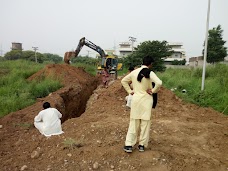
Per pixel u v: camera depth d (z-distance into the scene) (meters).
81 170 4.34
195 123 7.27
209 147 5.56
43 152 5.00
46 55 55.78
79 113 12.88
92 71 27.19
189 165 4.53
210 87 11.63
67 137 5.66
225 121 7.79
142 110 4.61
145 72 4.53
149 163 4.45
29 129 6.39
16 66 20.06
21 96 9.62
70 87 12.92
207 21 11.33
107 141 5.35
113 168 4.37
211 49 34.81
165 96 10.24
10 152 5.09
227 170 4.49
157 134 6.06
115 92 10.58
